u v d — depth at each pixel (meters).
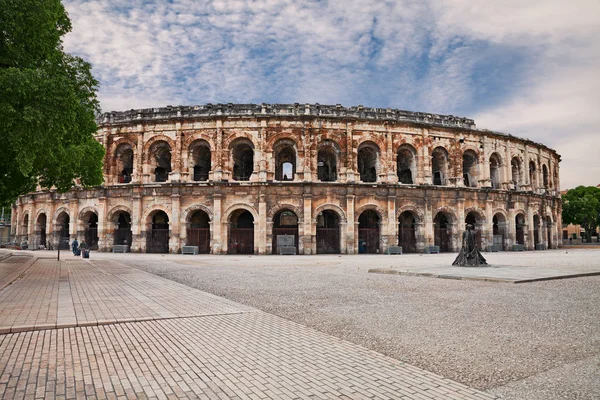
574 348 8.98
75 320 11.89
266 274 25.48
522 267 27.61
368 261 36.97
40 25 20.12
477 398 6.38
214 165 50.31
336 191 50.12
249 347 9.36
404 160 57.09
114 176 52.88
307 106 51.50
